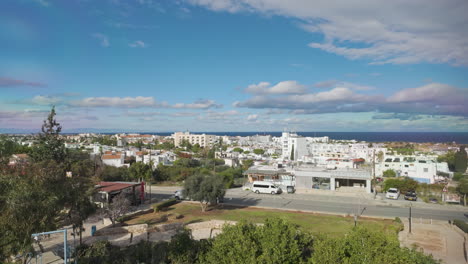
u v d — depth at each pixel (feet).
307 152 388.57
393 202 132.26
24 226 39.34
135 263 48.08
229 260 39.83
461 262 62.39
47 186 44.96
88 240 72.02
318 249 40.34
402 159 264.52
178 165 251.19
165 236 76.28
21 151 198.49
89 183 61.87
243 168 240.94
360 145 426.92
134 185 122.01
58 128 109.60
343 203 128.98
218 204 123.44
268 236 42.06
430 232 86.17
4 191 39.06
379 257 38.01
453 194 138.00
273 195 147.23
